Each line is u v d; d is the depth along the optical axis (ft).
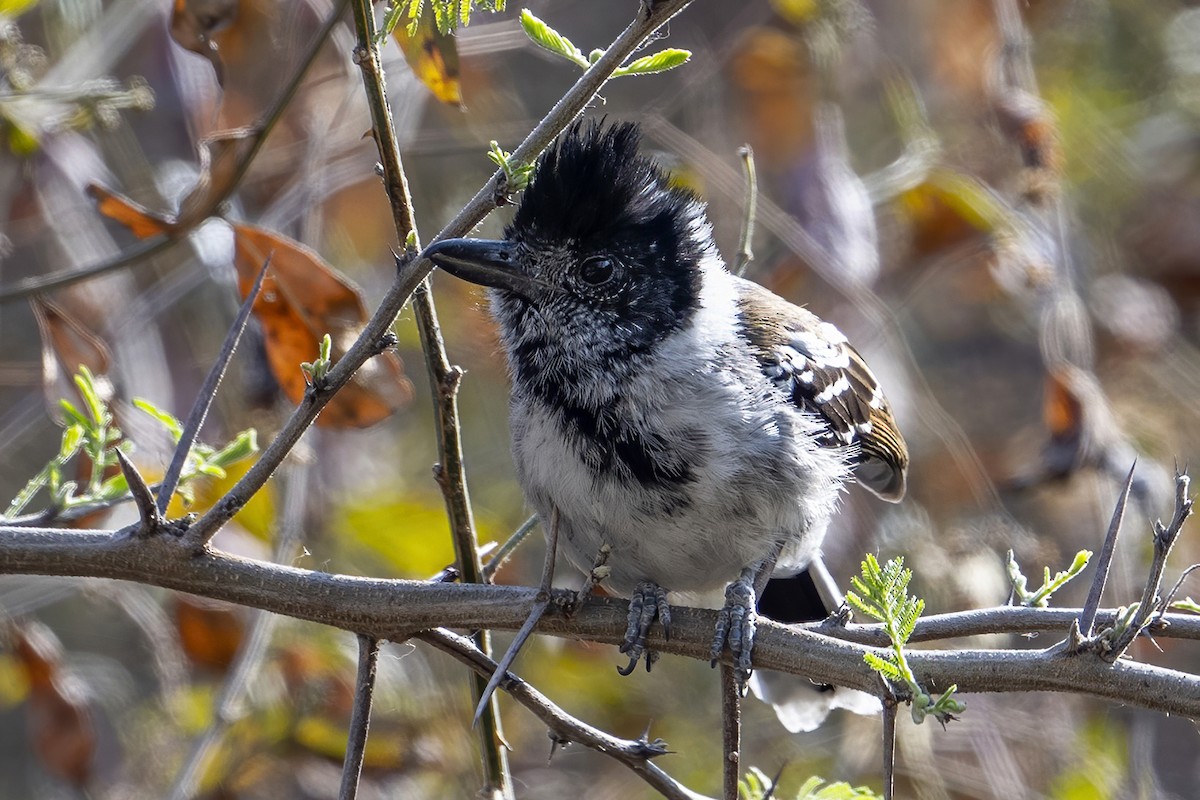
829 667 21.06
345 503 39.42
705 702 42.73
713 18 43.06
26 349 43.62
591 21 48.88
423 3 23.73
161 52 38.04
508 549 24.34
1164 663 43.42
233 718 32.99
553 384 24.82
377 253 43.98
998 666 19.58
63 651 40.40
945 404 48.19
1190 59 48.19
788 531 25.00
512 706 42.09
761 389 25.16
